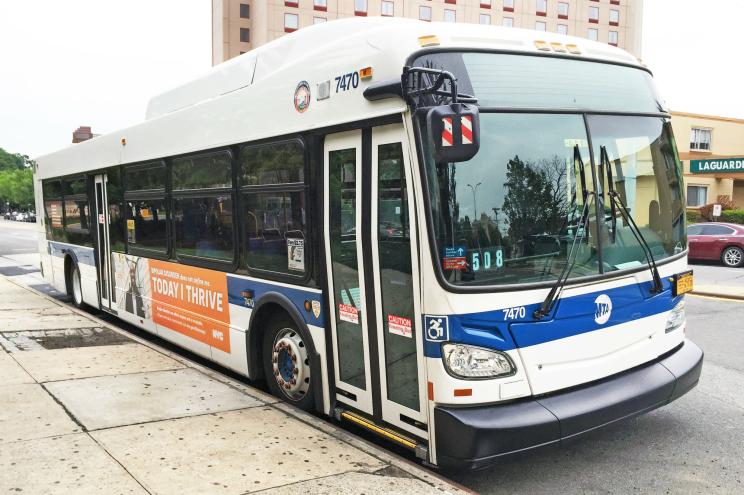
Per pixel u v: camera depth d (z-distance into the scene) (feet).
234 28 205.05
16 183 382.01
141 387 19.20
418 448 13.10
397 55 13.24
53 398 18.03
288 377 17.74
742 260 61.00
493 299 12.48
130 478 12.73
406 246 13.24
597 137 14.23
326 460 13.71
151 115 26.55
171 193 23.91
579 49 14.76
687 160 108.17
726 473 14.40
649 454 15.46
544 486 13.82
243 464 13.47
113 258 29.86
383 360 14.12
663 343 15.43
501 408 12.48
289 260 17.13
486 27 14.06
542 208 13.29
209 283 21.40
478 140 11.50
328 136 15.55
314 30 18.34
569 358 13.34
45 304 36.88
